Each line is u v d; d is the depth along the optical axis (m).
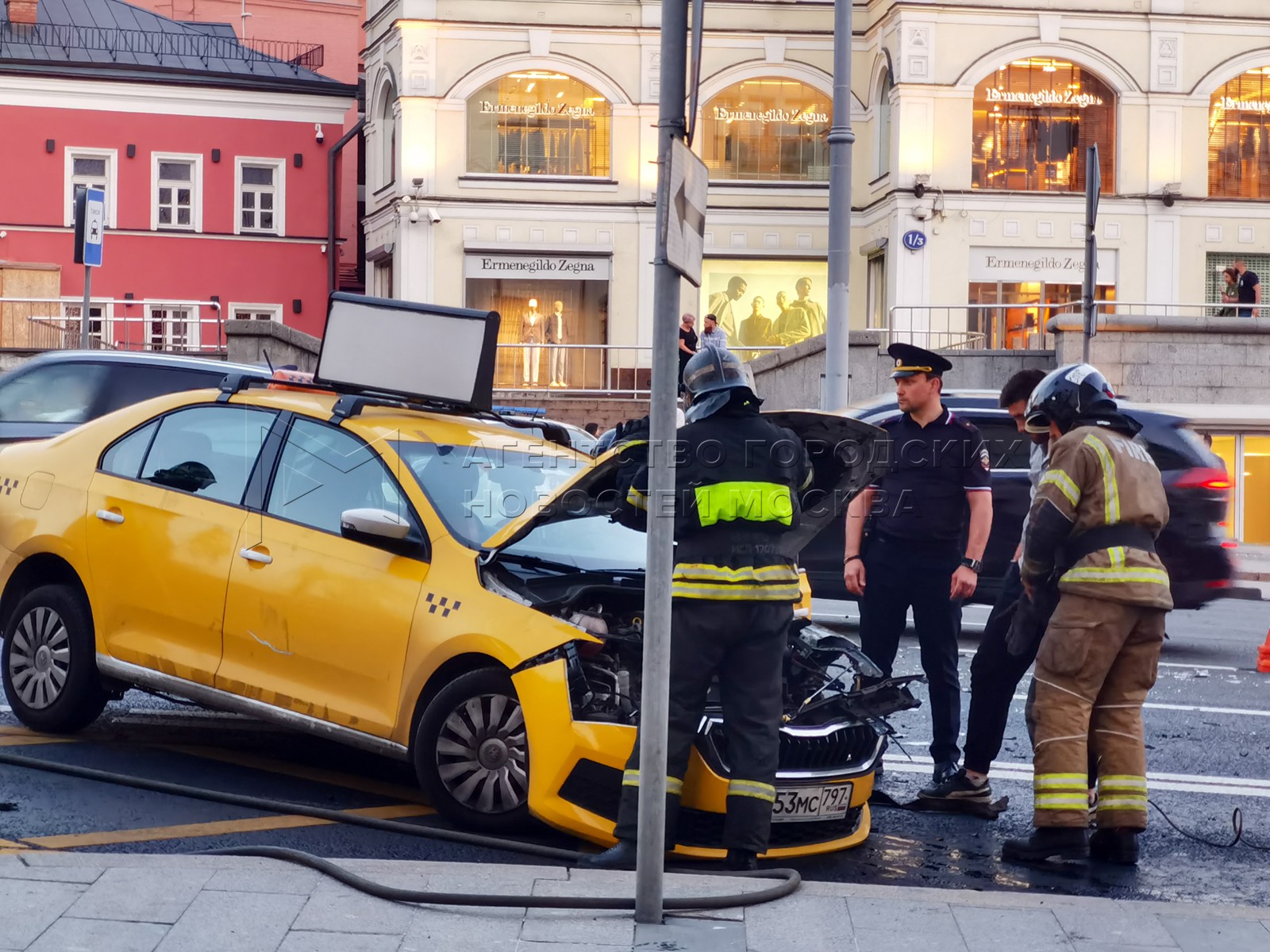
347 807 6.23
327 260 38.78
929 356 6.96
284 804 6.09
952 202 31.44
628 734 5.58
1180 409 22.61
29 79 36.69
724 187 33.69
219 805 6.14
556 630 5.75
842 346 13.60
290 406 6.83
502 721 5.85
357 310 7.06
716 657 5.41
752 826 5.39
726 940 4.43
